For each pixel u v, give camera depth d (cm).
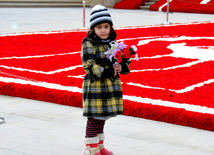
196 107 627
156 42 1338
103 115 434
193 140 526
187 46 1261
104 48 443
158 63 1018
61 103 696
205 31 1596
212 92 736
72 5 2880
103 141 485
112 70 430
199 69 952
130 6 2861
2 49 1200
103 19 435
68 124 582
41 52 1166
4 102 703
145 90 742
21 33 1520
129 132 553
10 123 580
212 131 571
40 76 848
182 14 2481
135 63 1019
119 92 453
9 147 482
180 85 788
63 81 803
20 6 2666
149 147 494
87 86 445
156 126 585
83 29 1712
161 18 2214
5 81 782
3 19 2017
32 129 554
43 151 471
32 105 686
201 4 2622
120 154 468
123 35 1503
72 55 1128
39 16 2219
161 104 641
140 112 625
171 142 516
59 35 1496
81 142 507
